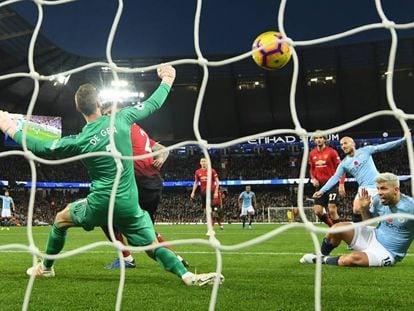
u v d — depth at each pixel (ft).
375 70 132.87
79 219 13.67
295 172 138.51
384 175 16.40
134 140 17.80
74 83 139.44
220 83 143.74
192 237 42.45
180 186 142.72
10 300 11.44
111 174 12.86
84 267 17.84
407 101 134.10
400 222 16.98
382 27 7.72
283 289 12.74
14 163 132.36
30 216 8.84
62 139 12.96
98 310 10.35
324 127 144.25
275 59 10.36
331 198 30.68
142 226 13.23
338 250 25.31
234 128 150.00
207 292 12.28
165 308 10.44
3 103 126.31
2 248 8.55
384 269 16.69
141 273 16.03
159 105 13.89
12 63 119.14
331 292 12.29
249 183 133.49
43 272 15.19
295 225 7.18
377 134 138.92
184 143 8.52
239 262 19.63
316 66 136.46
